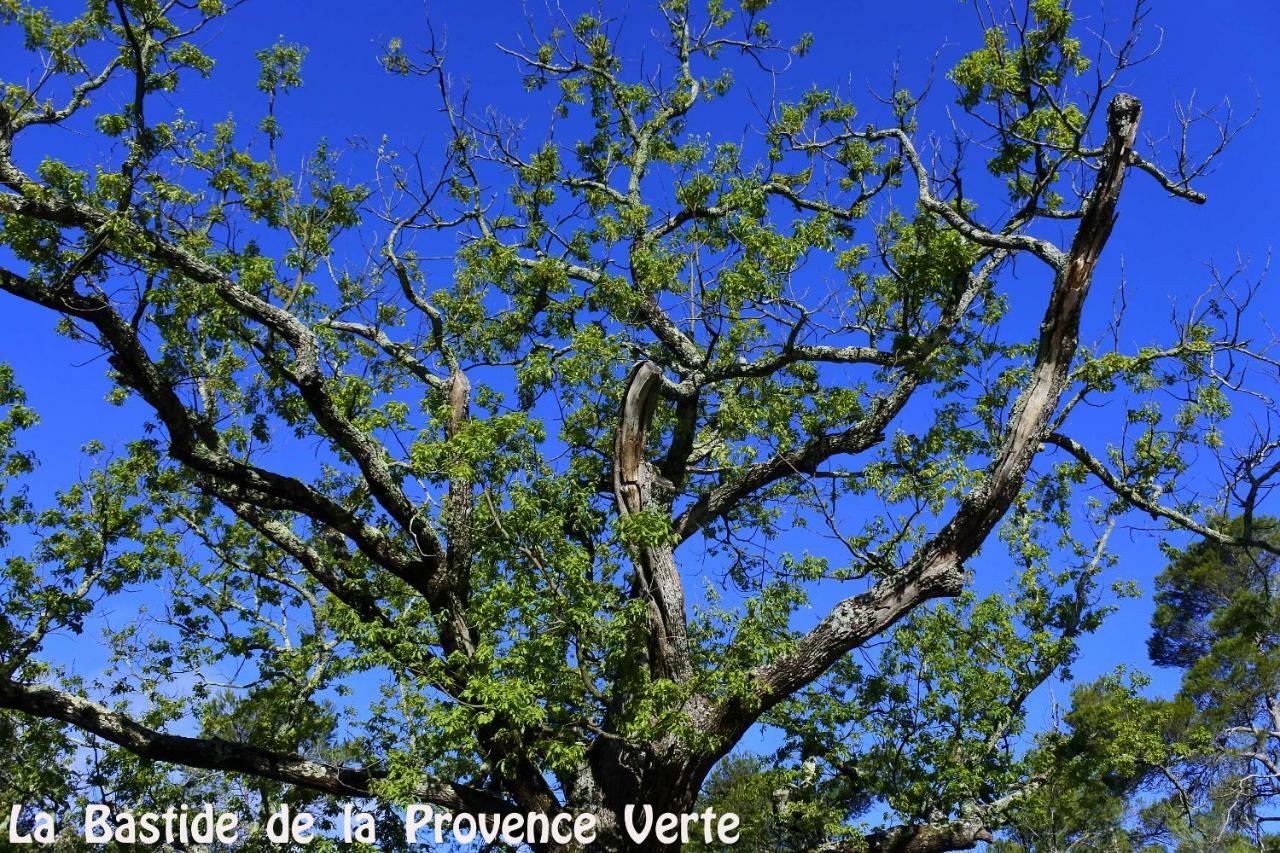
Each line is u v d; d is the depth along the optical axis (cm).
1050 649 1633
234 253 1371
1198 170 1173
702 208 1647
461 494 1320
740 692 1155
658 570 1234
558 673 1124
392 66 1764
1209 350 1416
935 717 1534
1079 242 1117
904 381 1500
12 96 1245
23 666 1753
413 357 1670
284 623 1952
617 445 1312
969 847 1421
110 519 1823
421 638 1280
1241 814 2644
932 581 1159
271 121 1416
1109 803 2236
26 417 1864
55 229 1188
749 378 1582
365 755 1580
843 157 1741
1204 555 3181
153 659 1877
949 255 1330
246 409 1463
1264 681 2791
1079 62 1284
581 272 1703
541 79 2005
